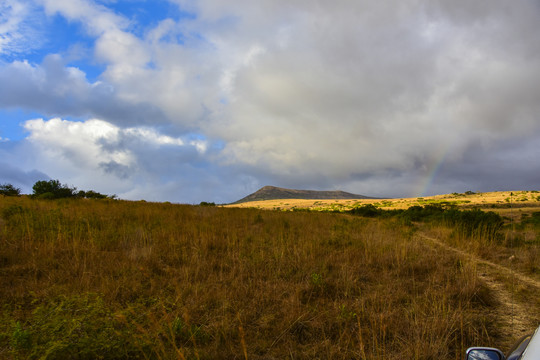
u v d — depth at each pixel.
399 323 4.57
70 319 3.63
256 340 4.23
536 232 14.57
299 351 4.00
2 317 4.29
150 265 6.96
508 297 6.07
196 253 7.84
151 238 9.34
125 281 5.86
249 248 8.95
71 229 8.89
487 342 4.22
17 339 3.32
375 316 4.77
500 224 14.27
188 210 16.98
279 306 5.29
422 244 10.94
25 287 5.59
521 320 5.01
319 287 6.11
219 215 16.23
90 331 3.65
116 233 9.38
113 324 4.08
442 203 64.75
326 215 23.62
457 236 12.02
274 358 3.84
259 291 5.82
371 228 14.73
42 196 20.12
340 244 10.23
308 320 4.74
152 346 3.66
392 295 5.82
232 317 4.83
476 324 4.70
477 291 5.86
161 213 14.40
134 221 11.62
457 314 4.82
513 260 9.13
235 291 5.74
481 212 14.86
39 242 7.73
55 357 3.21
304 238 10.66
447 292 5.89
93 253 7.33
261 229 12.22
